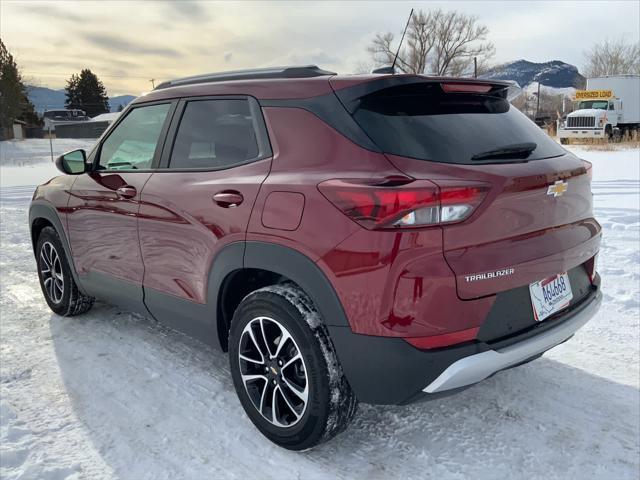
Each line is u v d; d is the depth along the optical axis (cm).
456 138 244
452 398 311
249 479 246
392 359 224
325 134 251
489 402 306
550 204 252
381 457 261
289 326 249
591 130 2528
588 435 274
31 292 507
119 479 246
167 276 317
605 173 1287
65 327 417
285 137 265
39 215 430
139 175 335
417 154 232
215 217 277
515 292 241
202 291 294
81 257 391
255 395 275
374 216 219
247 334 272
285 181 251
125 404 307
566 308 270
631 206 844
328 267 232
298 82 271
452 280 219
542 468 251
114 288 368
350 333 232
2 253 666
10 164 3009
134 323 423
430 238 216
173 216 303
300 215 241
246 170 275
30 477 242
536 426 283
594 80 2862
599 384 323
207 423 289
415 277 216
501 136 261
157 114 340
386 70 268
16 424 285
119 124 370
